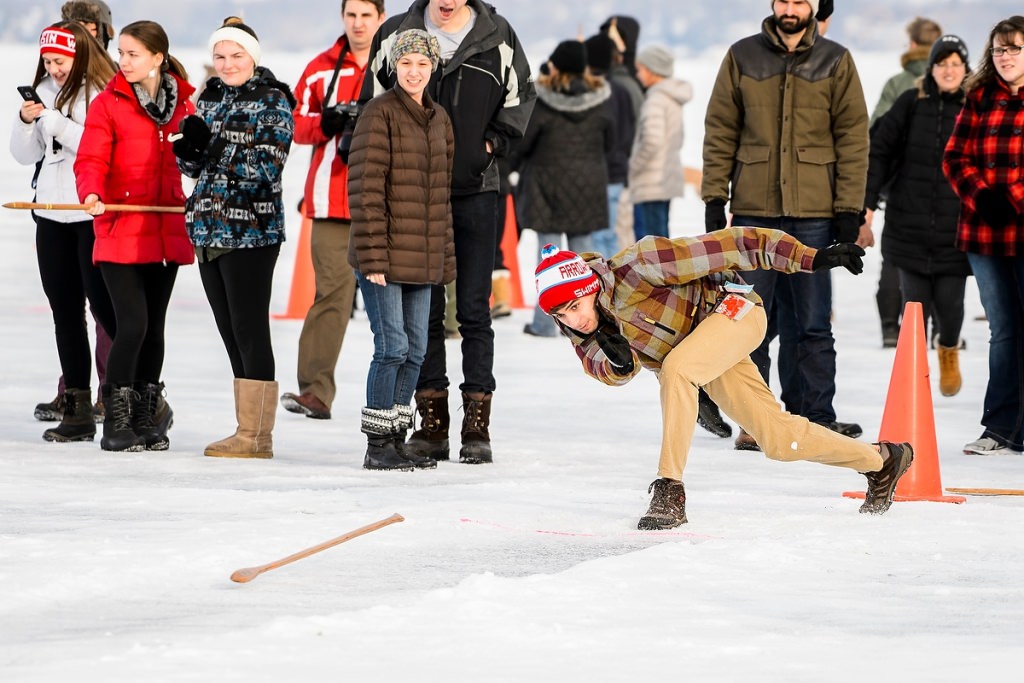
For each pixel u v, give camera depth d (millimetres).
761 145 19375
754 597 10508
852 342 32406
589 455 18203
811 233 19406
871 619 9961
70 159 19016
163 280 18578
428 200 16641
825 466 17516
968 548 12336
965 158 18984
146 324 18156
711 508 14281
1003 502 14992
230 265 17578
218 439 19250
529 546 12305
